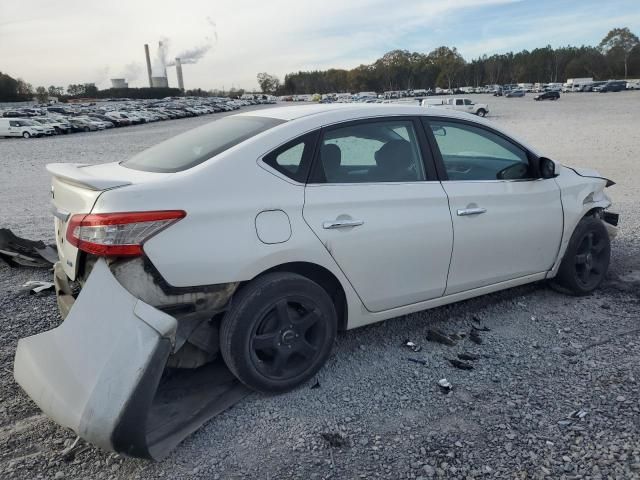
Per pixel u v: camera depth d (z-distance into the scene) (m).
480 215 3.91
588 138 21.11
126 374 2.57
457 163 3.96
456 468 2.62
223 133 3.53
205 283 2.90
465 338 3.99
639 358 3.59
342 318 3.56
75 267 2.97
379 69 154.62
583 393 3.20
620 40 133.62
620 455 2.64
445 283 3.86
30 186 13.21
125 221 2.72
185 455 2.77
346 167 3.46
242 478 2.60
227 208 2.96
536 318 4.30
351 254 3.36
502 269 4.16
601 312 4.38
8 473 2.65
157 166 3.29
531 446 2.75
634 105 48.31
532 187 4.25
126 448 2.54
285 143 3.27
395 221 3.50
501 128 4.28
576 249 4.57
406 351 3.81
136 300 2.74
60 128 40.28
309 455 2.75
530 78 143.00
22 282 5.28
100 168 3.59
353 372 3.55
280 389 3.24
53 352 2.80
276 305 3.14
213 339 3.20
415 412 3.09
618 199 8.90
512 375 3.45
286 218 3.13
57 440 2.91
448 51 165.00
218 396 3.24
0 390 3.37
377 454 2.74
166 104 83.94
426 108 3.92
